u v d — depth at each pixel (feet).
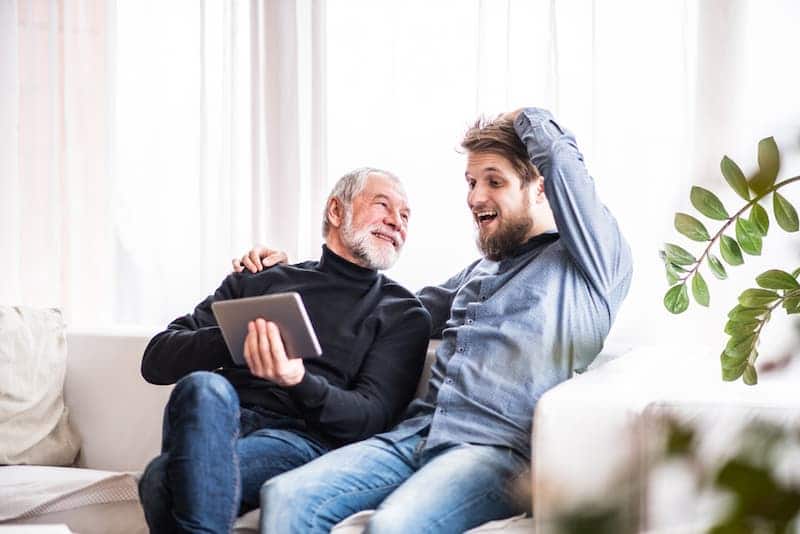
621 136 8.52
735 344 5.43
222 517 6.07
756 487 0.78
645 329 8.41
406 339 7.70
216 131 10.52
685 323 8.24
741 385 5.75
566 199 6.88
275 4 10.12
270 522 6.08
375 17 9.70
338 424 7.12
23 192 11.48
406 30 9.50
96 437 8.89
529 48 8.87
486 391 6.75
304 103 10.10
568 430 5.52
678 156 8.32
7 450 8.38
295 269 8.13
